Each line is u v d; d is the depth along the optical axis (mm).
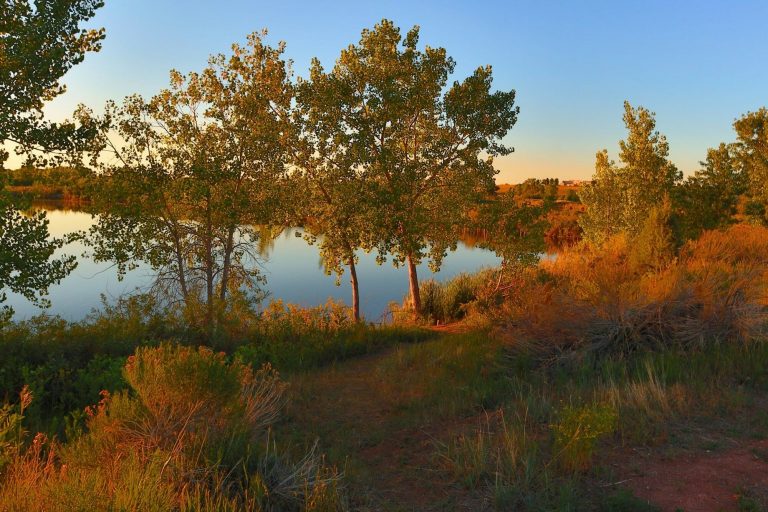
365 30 16438
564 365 7672
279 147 16234
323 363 10820
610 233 24234
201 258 17125
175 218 16266
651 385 5906
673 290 8234
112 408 4773
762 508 3691
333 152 16406
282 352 10594
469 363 8641
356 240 16406
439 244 18188
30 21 10039
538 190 79750
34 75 10055
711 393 5965
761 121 21797
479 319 13648
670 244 13070
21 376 7207
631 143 21438
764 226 20281
